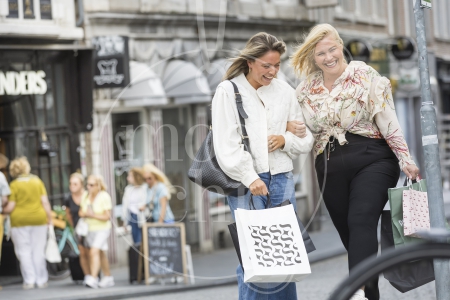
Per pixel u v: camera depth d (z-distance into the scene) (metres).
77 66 37.12
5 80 34.62
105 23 39.31
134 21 40.53
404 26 74.75
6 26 33.91
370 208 14.40
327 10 58.28
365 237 14.23
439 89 86.06
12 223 32.47
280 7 51.84
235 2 47.66
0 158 33.97
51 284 33.56
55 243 33.28
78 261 33.22
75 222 33.91
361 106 14.75
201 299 27.12
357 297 12.94
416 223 14.34
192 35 44.00
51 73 36.34
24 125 35.53
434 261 13.74
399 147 14.66
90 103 37.12
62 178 36.75
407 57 65.06
